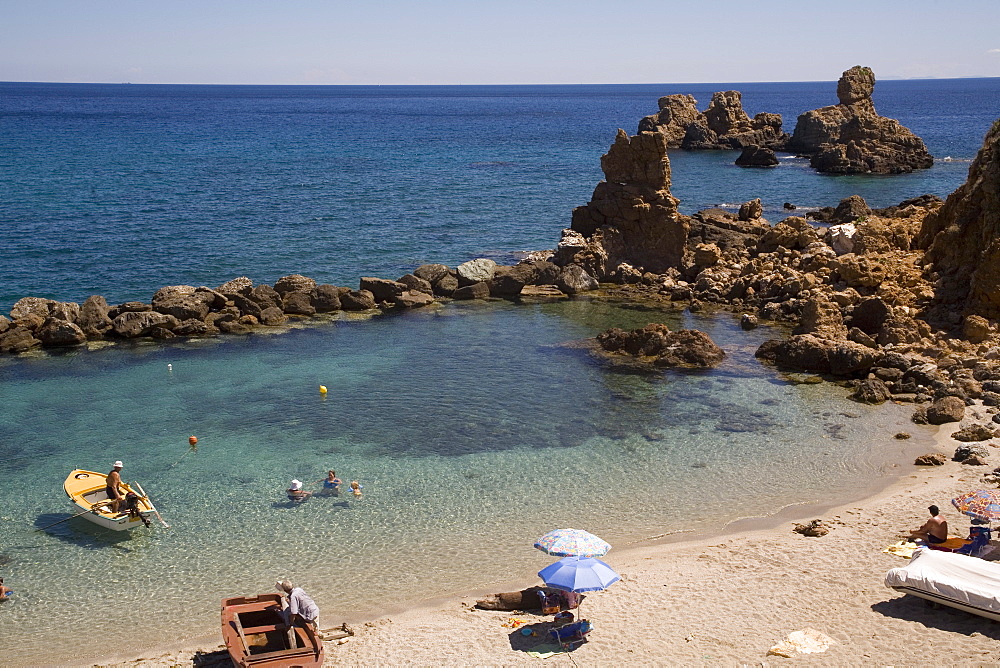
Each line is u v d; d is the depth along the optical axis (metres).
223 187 116.31
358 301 58.62
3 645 23.42
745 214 78.06
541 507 31.45
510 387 43.84
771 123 187.12
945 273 55.19
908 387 42.62
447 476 33.91
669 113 193.00
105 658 22.80
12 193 104.62
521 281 63.78
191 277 67.44
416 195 112.12
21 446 36.25
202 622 24.45
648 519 30.55
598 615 24.02
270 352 49.34
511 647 22.55
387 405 41.31
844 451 36.06
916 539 26.84
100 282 65.44
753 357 48.62
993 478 32.50
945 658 20.48
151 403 41.22
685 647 22.02
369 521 30.34
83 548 28.50
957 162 158.00
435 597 25.64
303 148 183.12
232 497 32.03
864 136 160.12
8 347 48.81
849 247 64.94
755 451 36.16
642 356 48.66
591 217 70.62
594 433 38.12
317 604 25.34
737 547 28.08
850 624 22.56
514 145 197.00
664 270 68.19
